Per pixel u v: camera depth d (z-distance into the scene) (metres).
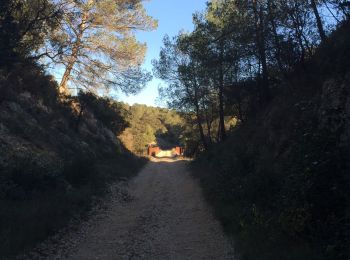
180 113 38.91
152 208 16.52
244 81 25.77
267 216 10.84
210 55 25.39
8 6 15.08
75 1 21.67
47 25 17.84
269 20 18.11
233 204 14.12
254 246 9.44
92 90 30.98
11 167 14.48
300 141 10.86
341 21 16.11
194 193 20.55
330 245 7.69
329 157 9.26
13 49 15.81
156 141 107.44
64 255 9.76
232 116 31.56
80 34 26.05
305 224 8.79
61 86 32.94
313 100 13.27
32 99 26.45
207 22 26.23
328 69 14.46
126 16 29.64
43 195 13.69
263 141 17.38
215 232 12.03
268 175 13.12
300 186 9.40
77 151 26.20
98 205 15.89
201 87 33.81
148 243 11.05
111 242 11.14
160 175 31.77
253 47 20.34
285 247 8.68
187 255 9.91
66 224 12.05
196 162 36.41
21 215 10.91
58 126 27.61
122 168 30.03
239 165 17.27
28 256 9.12
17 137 19.33
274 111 17.86
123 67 29.84
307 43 17.92
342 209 8.65
